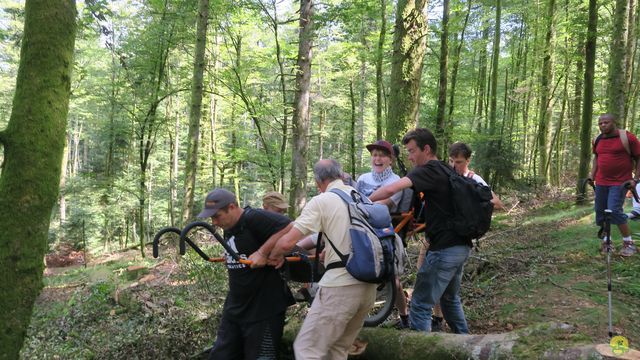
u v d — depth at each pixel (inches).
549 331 114.1
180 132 1043.9
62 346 189.8
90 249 909.8
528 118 871.7
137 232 1161.4
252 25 595.8
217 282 240.7
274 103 573.9
